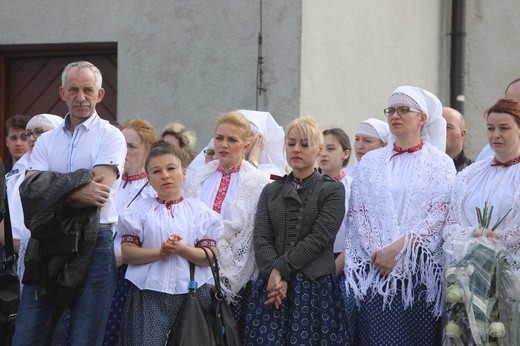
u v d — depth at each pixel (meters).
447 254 15.45
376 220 16.31
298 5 23.17
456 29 29.08
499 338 14.73
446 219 16.08
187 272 16.02
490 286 14.88
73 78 15.98
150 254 16.03
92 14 25.62
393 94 16.66
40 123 20.02
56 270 15.48
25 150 20.78
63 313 16.08
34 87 26.81
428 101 16.67
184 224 16.30
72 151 15.98
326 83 24.03
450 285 15.05
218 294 16.03
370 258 16.23
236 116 17.30
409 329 15.95
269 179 17.20
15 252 18.27
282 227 16.25
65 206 15.56
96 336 15.73
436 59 28.84
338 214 16.19
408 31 27.41
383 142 19.86
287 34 23.27
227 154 17.11
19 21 26.38
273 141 18.86
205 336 15.62
